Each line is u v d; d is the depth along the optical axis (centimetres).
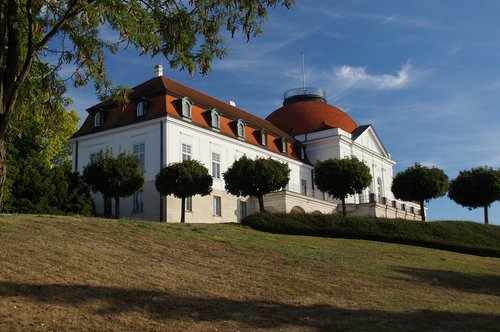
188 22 1155
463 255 2761
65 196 3334
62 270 1225
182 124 3788
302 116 5753
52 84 1206
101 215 3684
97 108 4050
